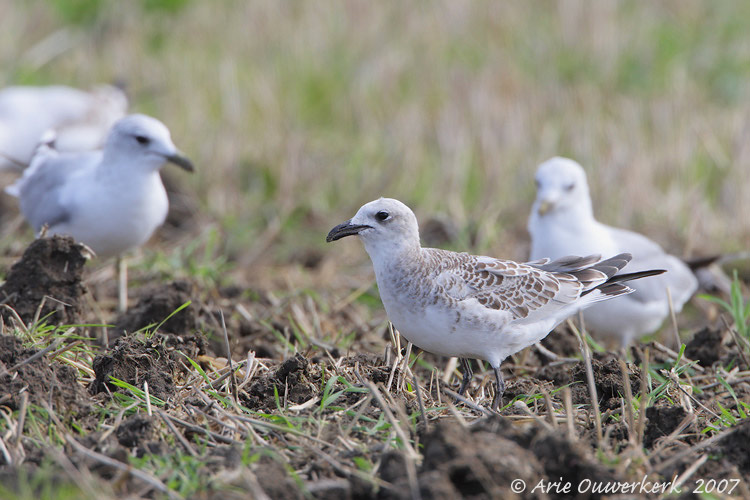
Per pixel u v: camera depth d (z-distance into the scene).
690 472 7.46
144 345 9.09
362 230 8.79
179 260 13.58
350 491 7.00
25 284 10.09
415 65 21.31
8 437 7.54
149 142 11.45
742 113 19.28
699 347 10.84
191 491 6.92
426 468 6.92
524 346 9.11
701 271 13.94
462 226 16.16
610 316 11.93
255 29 22.83
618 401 8.96
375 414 8.42
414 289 8.70
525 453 7.04
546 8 23.61
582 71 21.03
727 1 24.36
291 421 8.20
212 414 8.39
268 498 6.86
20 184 12.79
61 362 9.14
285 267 15.29
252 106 19.48
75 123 15.48
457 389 9.80
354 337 11.91
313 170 17.72
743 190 16.66
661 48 21.95
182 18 23.73
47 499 6.60
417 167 17.83
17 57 21.45
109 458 7.20
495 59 21.38
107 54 22.08
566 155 18.05
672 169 17.55
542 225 12.07
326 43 22.08
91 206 11.55
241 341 11.28
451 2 23.48
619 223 16.44
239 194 17.09
